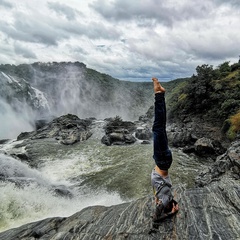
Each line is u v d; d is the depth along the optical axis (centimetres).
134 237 423
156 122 367
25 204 1098
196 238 386
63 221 576
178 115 3152
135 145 2555
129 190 1458
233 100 2486
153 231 419
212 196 516
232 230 396
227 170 1273
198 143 2172
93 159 2080
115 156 2150
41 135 2942
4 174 1442
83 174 1747
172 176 1650
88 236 472
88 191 1468
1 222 951
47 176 1697
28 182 1337
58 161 2028
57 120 3431
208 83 2862
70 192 1411
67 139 2639
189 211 461
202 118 2764
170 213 442
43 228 545
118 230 460
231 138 2170
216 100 2742
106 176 1684
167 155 385
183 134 2509
